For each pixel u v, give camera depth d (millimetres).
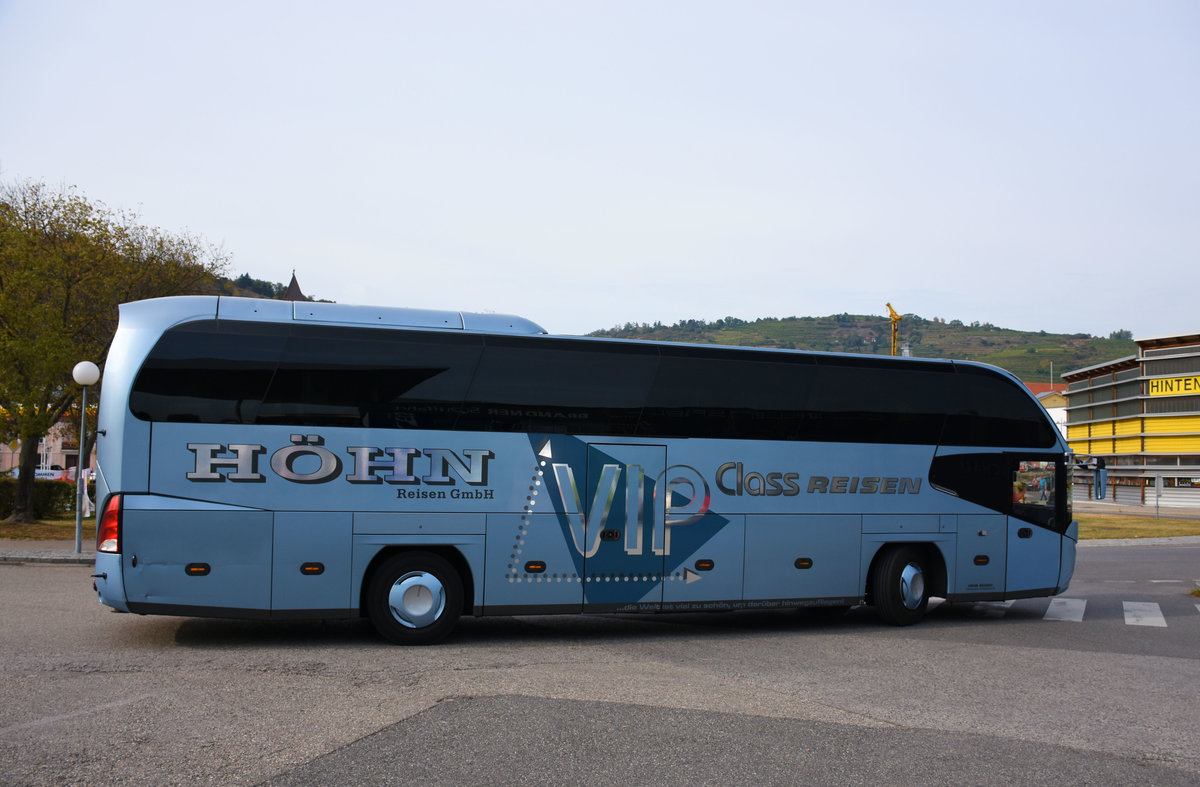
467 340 10938
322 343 10445
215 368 10133
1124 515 47438
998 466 13703
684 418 11742
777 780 5762
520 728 6762
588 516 11188
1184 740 7047
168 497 9891
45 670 8398
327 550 10242
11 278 23703
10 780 5355
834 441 12586
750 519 12000
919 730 7090
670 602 11547
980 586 13477
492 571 10781
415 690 7969
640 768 5902
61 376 25078
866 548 12719
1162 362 62188
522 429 11000
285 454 10195
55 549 20328
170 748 6047
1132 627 13289
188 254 30500
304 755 5969
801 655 10477
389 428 10523
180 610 9844
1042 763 6324
